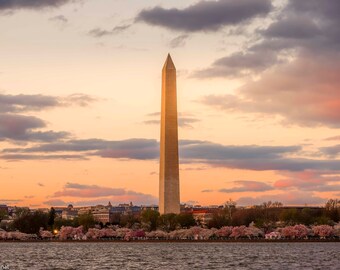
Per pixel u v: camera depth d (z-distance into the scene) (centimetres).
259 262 17900
